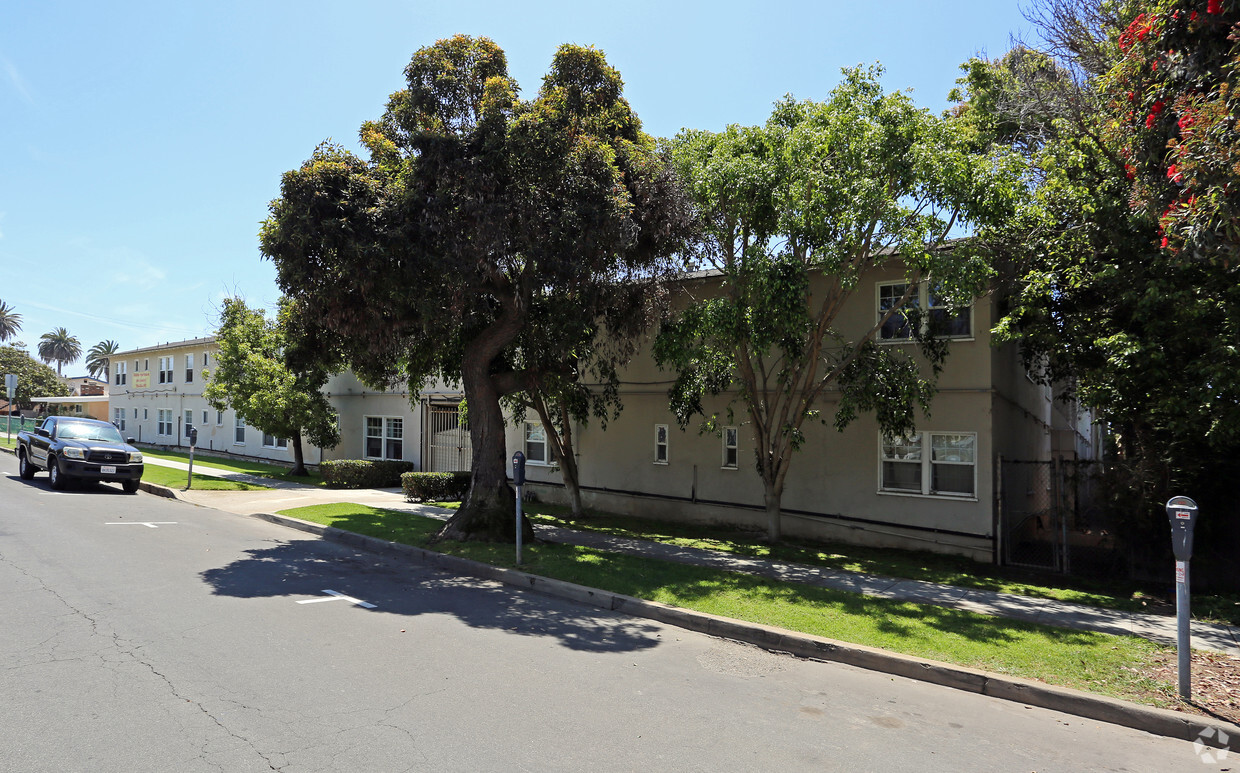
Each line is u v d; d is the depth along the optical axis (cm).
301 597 807
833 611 795
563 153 1012
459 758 419
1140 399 991
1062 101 1241
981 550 1234
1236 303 863
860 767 439
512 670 588
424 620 735
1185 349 924
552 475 1908
